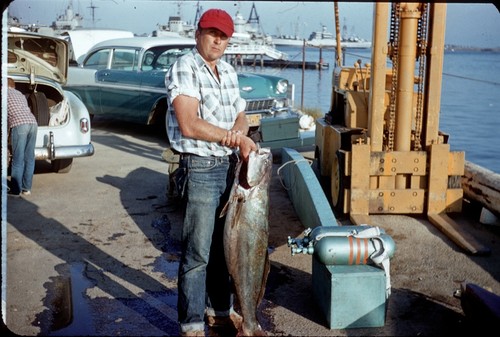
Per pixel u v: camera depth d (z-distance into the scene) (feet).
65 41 27.58
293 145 29.78
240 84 32.73
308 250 13.17
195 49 11.77
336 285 12.65
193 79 11.40
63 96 26.66
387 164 19.98
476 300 12.41
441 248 17.80
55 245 18.22
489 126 60.59
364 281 12.71
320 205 17.39
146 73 36.09
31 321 13.20
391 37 19.94
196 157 11.55
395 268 16.30
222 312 12.76
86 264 16.72
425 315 13.57
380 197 20.17
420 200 20.27
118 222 20.56
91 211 21.83
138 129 41.98
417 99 20.25
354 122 22.90
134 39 39.04
